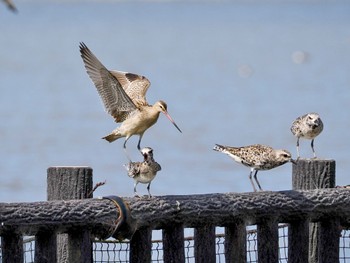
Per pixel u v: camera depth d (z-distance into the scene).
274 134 28.95
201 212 9.45
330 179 10.59
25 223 8.51
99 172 22.69
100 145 27.19
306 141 26.69
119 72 12.83
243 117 32.97
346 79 47.28
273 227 9.98
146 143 27.27
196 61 61.75
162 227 9.39
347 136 27.45
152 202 9.22
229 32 97.94
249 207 9.74
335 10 163.25
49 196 9.35
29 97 39.34
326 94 40.34
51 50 69.12
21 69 53.41
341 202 10.29
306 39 84.25
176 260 9.42
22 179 21.80
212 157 24.44
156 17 141.88
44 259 8.75
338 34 90.62
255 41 83.19
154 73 52.38
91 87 43.66
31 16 138.12
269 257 9.99
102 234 9.05
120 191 19.73
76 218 8.77
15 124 31.19
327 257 10.43
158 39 86.62
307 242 10.23
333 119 31.36
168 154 25.17
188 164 23.33
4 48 70.25
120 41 82.94
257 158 10.98
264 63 59.72
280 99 38.84
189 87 44.31
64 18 133.00
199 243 9.62
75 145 27.19
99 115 33.59
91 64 11.08
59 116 33.28
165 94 41.28
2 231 8.47
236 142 27.64
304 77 48.94
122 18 136.25
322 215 10.27
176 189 20.00
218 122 31.69
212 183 20.78
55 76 49.34
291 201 10.00
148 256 9.32
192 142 27.45
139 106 11.81
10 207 8.45
